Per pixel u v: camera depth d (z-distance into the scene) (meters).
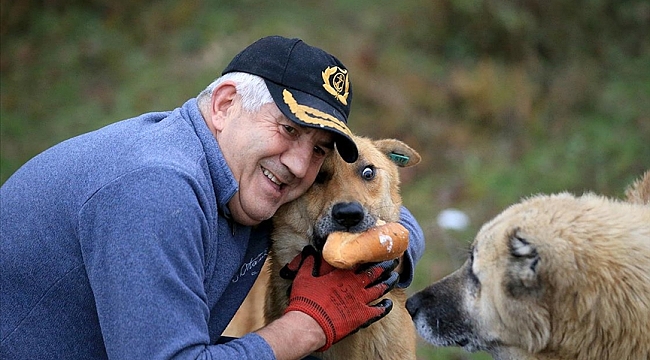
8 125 11.41
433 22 13.50
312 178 4.23
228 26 13.49
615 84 12.66
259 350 3.56
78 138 3.87
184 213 3.45
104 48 13.15
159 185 3.44
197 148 3.74
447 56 13.19
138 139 3.69
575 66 12.82
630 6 14.09
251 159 3.82
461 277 4.18
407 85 11.96
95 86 12.41
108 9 14.11
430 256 8.31
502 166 10.62
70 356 3.69
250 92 3.82
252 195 3.90
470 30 13.34
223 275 3.94
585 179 10.16
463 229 8.90
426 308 4.28
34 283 3.64
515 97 11.91
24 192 3.71
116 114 11.52
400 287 4.82
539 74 12.84
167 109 11.50
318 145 4.03
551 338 3.62
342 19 13.89
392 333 4.82
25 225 3.65
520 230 3.64
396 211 5.23
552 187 10.02
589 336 3.51
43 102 12.11
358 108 11.53
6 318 3.66
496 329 3.85
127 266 3.34
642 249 3.48
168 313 3.34
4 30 13.63
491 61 12.81
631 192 4.46
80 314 3.66
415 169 10.62
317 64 3.89
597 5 13.66
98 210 3.46
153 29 13.57
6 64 12.90
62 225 3.58
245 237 4.09
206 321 3.58
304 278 4.04
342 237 4.05
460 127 11.53
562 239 3.52
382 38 13.40
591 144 11.02
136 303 3.32
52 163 3.73
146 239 3.36
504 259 3.70
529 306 3.62
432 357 6.52
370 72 12.10
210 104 3.97
